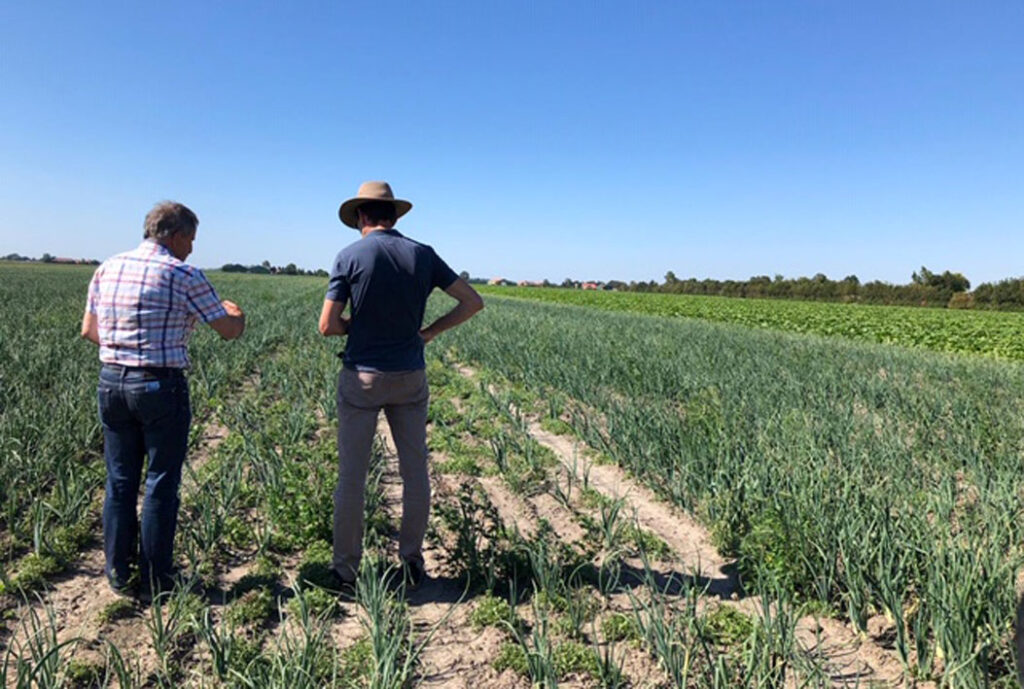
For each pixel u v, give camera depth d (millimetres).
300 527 3926
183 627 2818
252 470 4855
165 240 3180
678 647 2688
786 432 5531
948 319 32312
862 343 17984
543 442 6348
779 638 2713
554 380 8688
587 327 18281
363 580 3193
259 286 54156
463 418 7250
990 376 9961
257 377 9695
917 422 6672
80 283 40531
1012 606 2721
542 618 2805
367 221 3340
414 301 3223
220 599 3201
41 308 19172
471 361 11875
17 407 5531
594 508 4562
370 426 3262
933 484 4605
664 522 4352
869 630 3008
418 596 3354
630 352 11359
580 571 3504
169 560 3188
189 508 4246
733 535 3895
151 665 2648
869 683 2627
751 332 19422
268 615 3072
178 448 3164
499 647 2873
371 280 3131
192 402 7051
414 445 3348
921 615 2734
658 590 3391
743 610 3193
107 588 3307
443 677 2666
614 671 2600
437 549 3893
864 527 3424
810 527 3486
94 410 5719
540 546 3379
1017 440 5770
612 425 5918
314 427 6520
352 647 2768
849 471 4609
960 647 2533
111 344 3018
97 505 4285
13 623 2930
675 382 8398
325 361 10523
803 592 3305
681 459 4883
